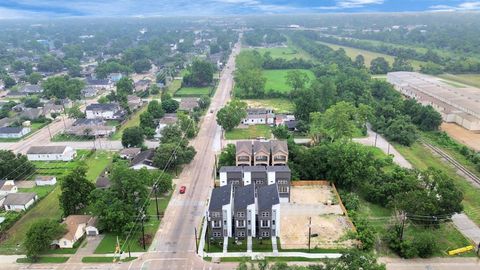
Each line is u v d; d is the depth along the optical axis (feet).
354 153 409.28
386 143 540.93
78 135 586.86
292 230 336.49
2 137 587.27
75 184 354.54
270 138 557.33
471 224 343.26
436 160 482.69
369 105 648.38
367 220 344.28
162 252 309.83
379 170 415.03
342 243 315.58
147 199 358.64
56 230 311.88
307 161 428.15
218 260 298.97
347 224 343.26
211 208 320.70
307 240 321.32
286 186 383.45
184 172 454.40
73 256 306.35
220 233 326.65
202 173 451.12
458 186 396.37
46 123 652.07
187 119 581.12
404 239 311.06
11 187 409.28
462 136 562.66
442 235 326.65
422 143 542.98
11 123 631.56
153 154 476.95
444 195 335.26
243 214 321.93
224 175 388.78
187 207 377.30
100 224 336.49
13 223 355.36
